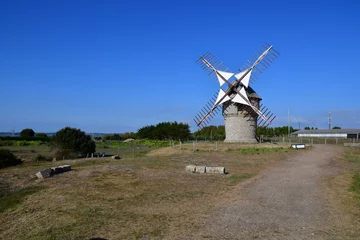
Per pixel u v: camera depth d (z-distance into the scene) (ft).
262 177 63.21
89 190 50.55
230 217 36.65
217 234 31.01
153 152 127.44
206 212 38.73
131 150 161.48
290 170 72.95
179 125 241.35
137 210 39.63
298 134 300.61
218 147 122.11
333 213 38.47
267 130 296.51
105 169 72.02
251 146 124.26
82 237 30.71
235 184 56.13
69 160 101.50
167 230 32.24
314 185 55.47
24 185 56.13
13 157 94.58
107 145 208.54
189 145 132.77
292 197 46.47
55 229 33.24
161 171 69.72
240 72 141.08
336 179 61.82
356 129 278.46
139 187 53.16
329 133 279.08
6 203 44.70
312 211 39.29
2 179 61.98
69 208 40.68
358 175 67.36
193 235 30.73
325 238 30.09
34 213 39.58
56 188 52.29
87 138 123.34
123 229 32.68
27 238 31.53
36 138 265.13
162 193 48.80
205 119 145.07
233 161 89.10
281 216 37.11
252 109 136.67
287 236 30.55
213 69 145.48
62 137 118.73
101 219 35.96
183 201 44.09
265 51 142.00
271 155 101.65
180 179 60.54
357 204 42.80
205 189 51.83
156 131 254.27
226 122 140.36
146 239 29.84
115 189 51.52
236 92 137.39
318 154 105.70
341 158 97.60
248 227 33.14
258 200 44.62
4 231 34.55
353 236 30.66
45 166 85.25
